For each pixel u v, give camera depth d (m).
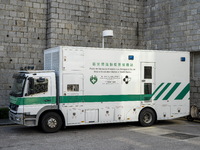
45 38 15.98
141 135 10.49
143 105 12.20
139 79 12.16
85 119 11.25
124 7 17.97
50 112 10.87
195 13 15.61
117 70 11.80
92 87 11.37
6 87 15.01
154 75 12.41
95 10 16.97
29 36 15.56
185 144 9.09
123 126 12.45
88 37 16.72
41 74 10.76
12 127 12.17
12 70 15.13
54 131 10.91
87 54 11.31
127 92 11.95
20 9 15.33
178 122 13.76
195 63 15.91
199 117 13.62
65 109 10.95
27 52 15.50
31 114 10.52
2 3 14.91
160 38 17.47
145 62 12.27
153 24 17.92
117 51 11.81
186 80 13.02
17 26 15.26
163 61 12.60
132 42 18.23
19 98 10.46
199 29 15.41
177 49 16.48
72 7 16.20
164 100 12.57
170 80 12.69
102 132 11.06
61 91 10.88
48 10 15.88
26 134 10.64
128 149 8.44
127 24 18.08
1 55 14.88
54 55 11.41
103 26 17.25
